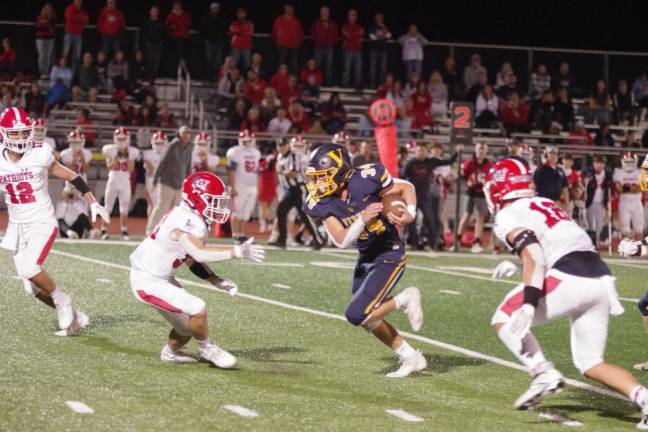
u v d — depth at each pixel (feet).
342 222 43.50
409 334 56.24
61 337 50.37
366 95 158.10
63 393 39.11
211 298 65.05
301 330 55.83
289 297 67.21
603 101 161.48
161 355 46.44
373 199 44.01
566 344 55.16
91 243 94.73
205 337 45.06
